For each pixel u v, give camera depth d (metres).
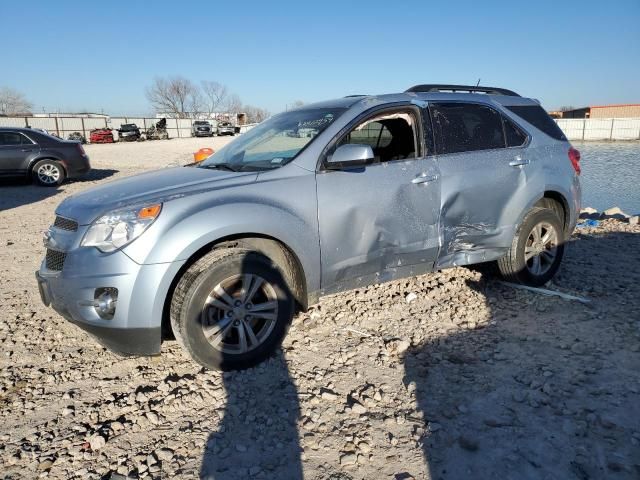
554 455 2.54
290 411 2.98
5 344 3.99
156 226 3.16
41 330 4.24
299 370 3.44
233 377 3.34
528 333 3.92
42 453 2.69
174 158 22.34
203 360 3.27
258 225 3.38
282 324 3.51
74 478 2.50
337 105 4.20
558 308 4.38
